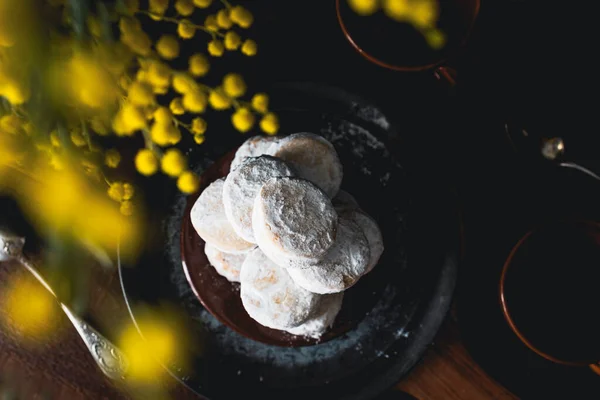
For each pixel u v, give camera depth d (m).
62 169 0.40
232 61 0.60
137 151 0.58
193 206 0.51
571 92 0.60
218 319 0.53
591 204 0.59
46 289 0.58
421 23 0.54
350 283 0.47
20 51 0.36
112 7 0.41
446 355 0.57
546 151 0.59
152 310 0.56
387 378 0.56
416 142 0.58
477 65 0.59
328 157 0.50
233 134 0.58
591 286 0.55
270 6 0.61
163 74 0.43
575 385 0.56
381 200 0.57
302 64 0.60
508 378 0.56
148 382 0.57
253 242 0.48
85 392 0.58
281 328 0.50
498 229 0.59
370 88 0.59
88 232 0.46
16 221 0.57
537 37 0.60
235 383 0.56
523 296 0.55
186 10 0.44
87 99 0.38
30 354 0.58
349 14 0.57
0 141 0.40
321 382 0.56
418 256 0.57
